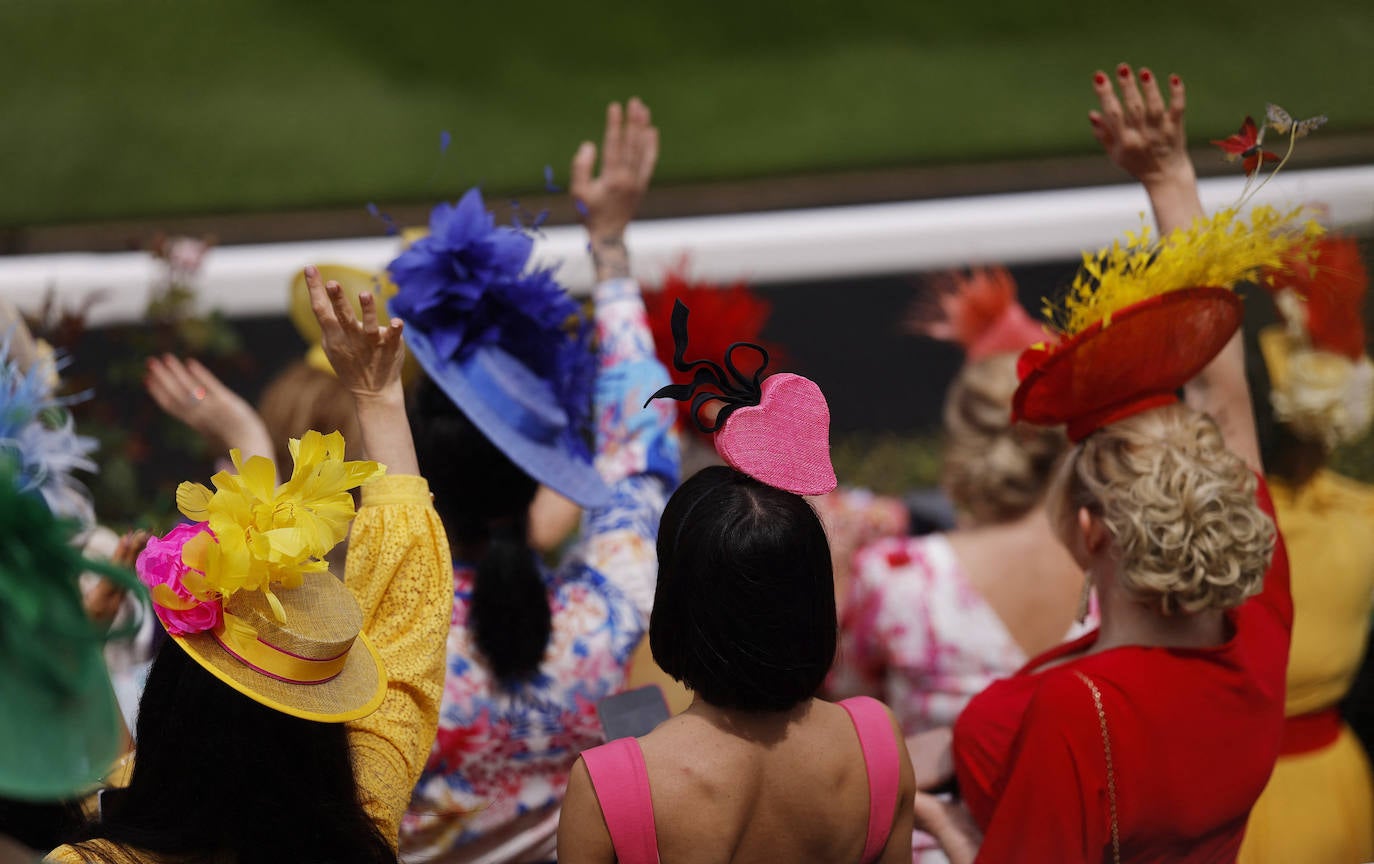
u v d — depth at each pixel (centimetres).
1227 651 631
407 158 2391
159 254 1472
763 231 1814
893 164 2362
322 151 2398
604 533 765
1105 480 634
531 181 2334
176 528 488
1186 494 602
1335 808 866
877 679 876
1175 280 653
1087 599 691
